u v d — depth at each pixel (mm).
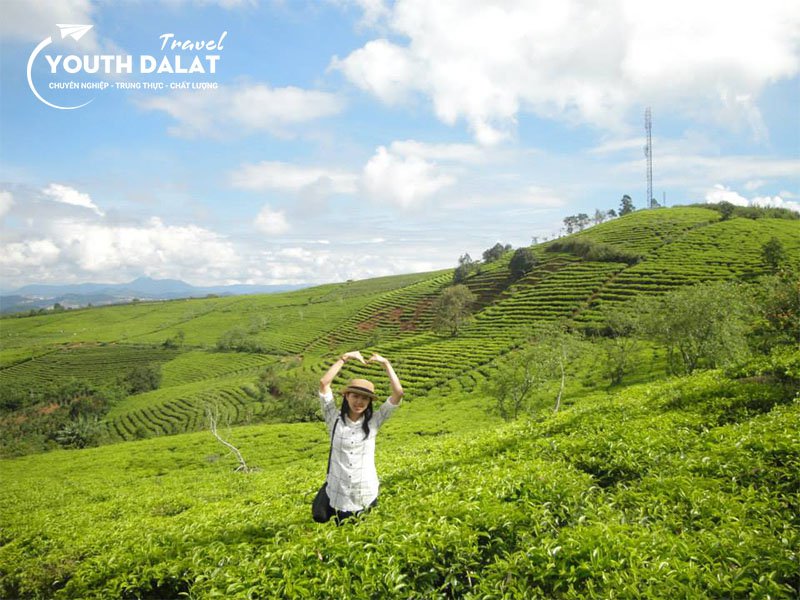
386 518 7578
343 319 164000
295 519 9242
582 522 7133
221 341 150500
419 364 91625
